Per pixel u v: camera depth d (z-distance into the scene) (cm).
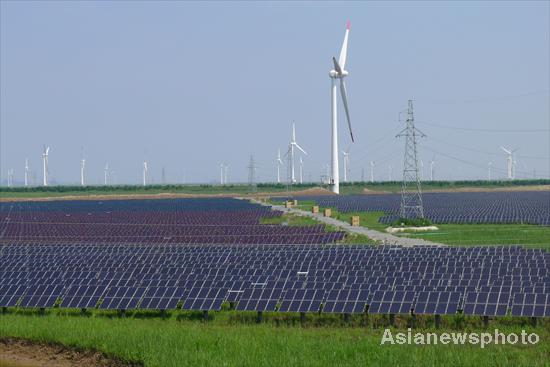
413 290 5434
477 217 14050
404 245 9644
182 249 9044
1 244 11112
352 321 5359
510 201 19425
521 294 5153
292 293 5588
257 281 6081
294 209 17900
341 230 12288
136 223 14550
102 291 6069
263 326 5328
